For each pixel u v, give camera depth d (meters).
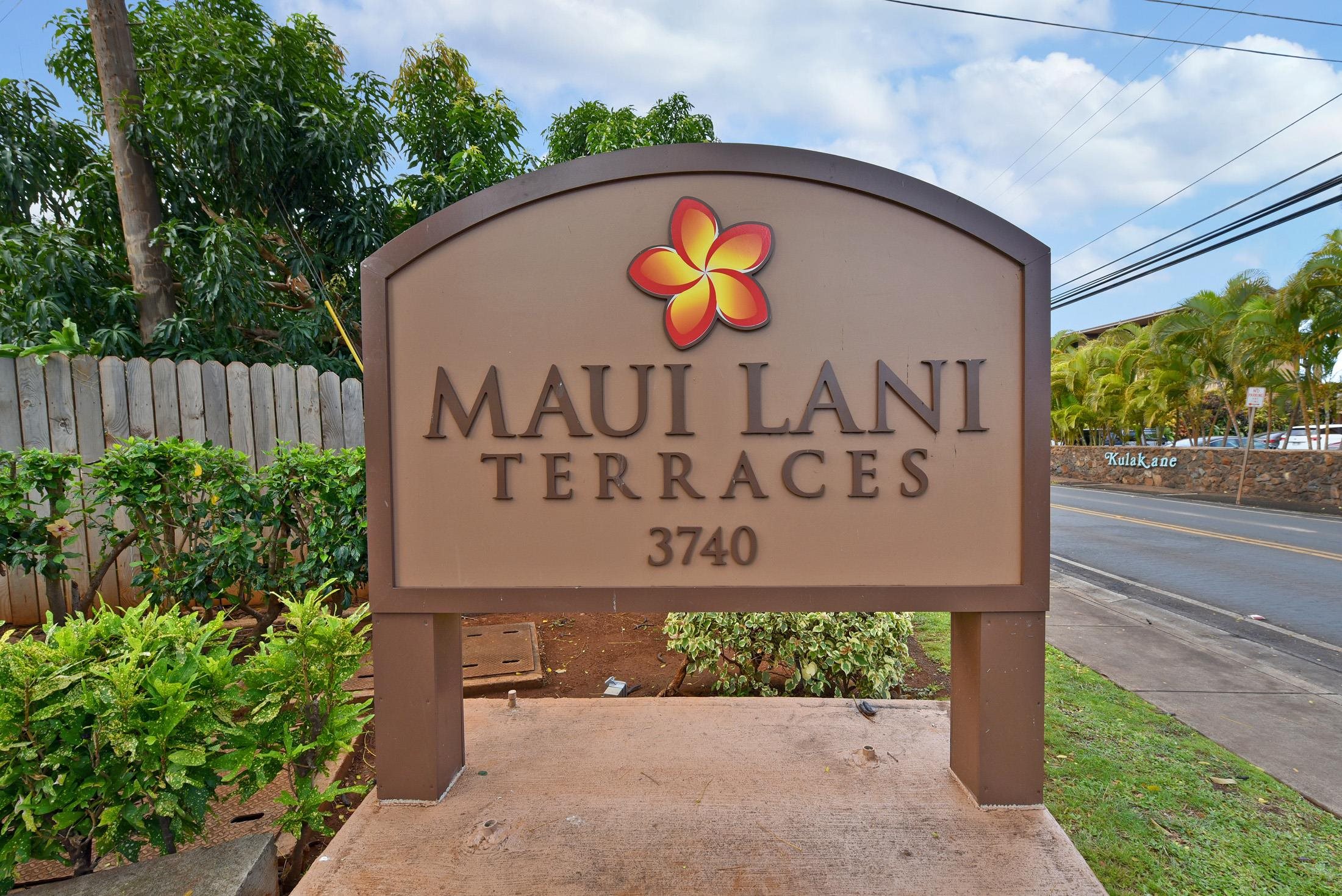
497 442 2.20
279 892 1.87
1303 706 3.51
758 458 2.17
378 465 2.18
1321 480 13.95
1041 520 2.11
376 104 7.02
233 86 5.79
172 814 1.77
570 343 2.19
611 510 2.19
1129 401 20.36
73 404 4.14
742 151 2.14
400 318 2.20
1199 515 12.34
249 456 4.55
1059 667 4.11
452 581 2.20
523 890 1.78
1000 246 2.11
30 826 1.61
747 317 2.15
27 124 6.60
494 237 2.20
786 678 3.61
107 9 5.82
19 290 5.57
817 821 2.08
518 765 2.44
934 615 5.25
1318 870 2.18
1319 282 12.73
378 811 2.15
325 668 2.11
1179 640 4.73
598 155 2.16
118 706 1.71
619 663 4.01
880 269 2.14
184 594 3.39
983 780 2.13
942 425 2.13
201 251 5.94
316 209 6.64
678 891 1.77
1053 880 1.80
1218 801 2.57
